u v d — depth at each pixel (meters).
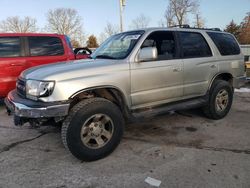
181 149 3.75
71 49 6.89
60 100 3.12
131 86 3.70
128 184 2.88
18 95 3.57
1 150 3.81
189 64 4.39
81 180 2.98
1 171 3.19
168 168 3.20
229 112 5.70
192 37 4.62
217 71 4.89
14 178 3.03
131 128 4.68
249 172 3.06
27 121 3.37
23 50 6.11
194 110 5.78
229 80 5.38
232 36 5.47
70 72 3.26
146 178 2.98
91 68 3.41
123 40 4.16
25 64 6.07
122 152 3.68
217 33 5.13
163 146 3.87
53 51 6.51
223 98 5.13
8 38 5.99
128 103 3.72
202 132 4.45
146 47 3.73
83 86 3.25
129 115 3.78
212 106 4.93
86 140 3.34
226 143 3.95
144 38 3.92
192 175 3.02
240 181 2.87
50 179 3.00
